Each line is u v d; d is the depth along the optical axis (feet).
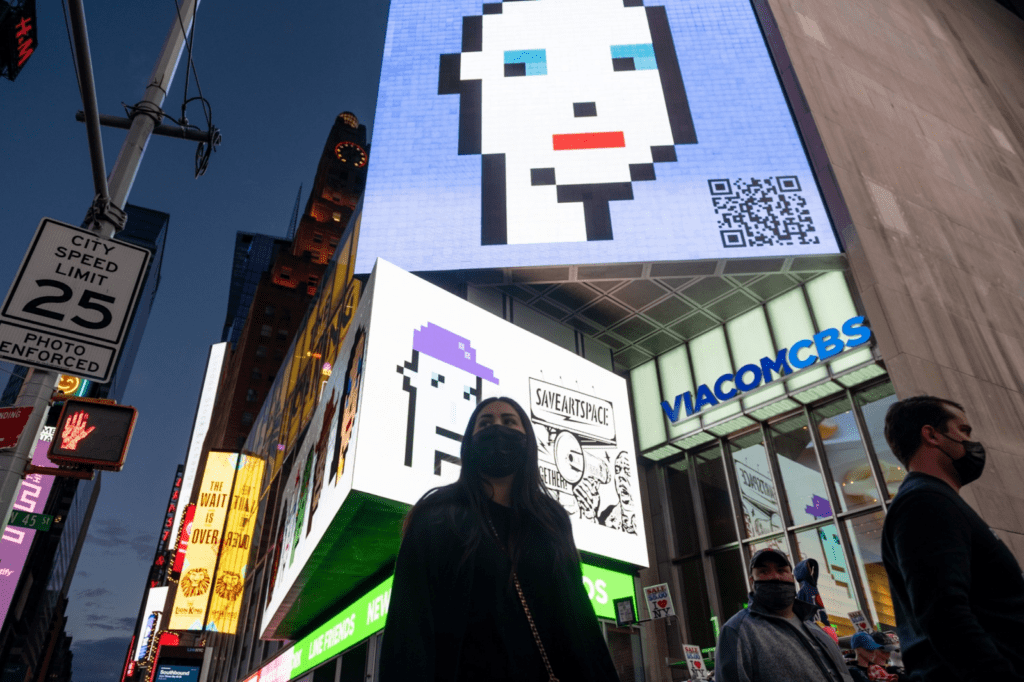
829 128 72.74
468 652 6.40
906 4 115.75
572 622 7.11
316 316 115.03
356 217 91.50
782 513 61.52
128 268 29.12
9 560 215.92
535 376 59.88
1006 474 52.29
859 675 19.04
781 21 82.99
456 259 64.23
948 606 8.17
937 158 83.51
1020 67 134.51
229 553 140.26
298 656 74.59
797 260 63.52
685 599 65.00
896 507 9.65
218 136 37.63
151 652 187.01
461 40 82.79
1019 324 68.69
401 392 50.42
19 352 25.94
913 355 56.44
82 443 25.77
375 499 45.83
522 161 70.59
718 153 70.79
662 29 82.33
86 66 28.22
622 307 69.72
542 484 8.46
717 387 69.05
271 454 136.98
